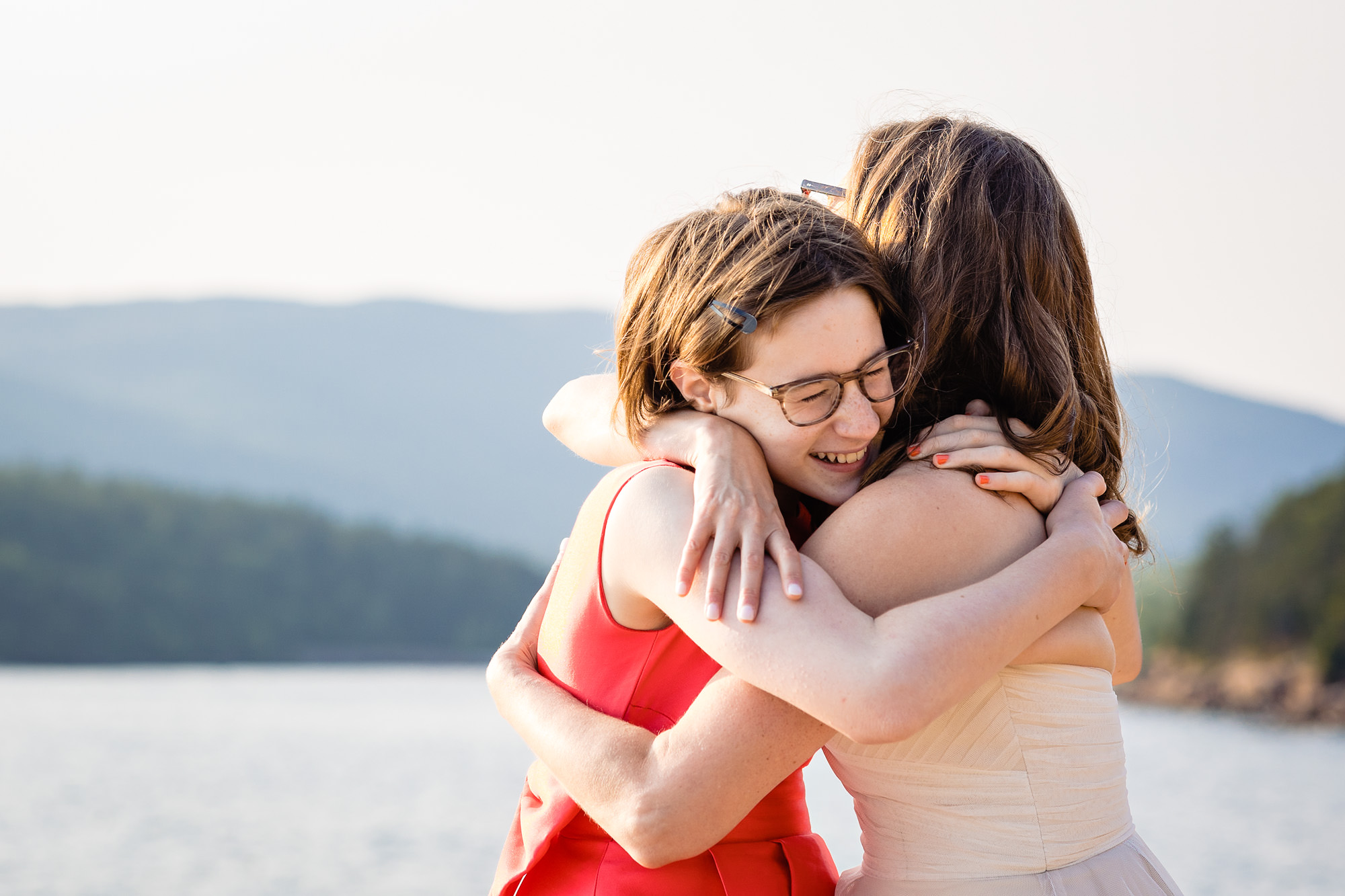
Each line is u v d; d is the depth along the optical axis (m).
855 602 1.41
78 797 20.86
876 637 1.30
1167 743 27.42
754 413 1.51
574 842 1.51
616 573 1.49
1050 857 1.43
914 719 1.24
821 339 1.46
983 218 1.62
